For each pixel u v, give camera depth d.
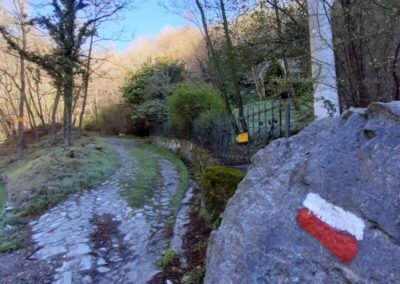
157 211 5.70
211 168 4.84
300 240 1.81
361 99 3.66
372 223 1.53
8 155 15.24
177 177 8.18
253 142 5.86
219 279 2.15
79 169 8.55
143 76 18.62
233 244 2.16
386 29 3.34
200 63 14.46
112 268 4.05
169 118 12.46
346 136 1.84
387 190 1.52
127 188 7.40
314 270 1.69
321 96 3.53
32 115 17.86
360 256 1.52
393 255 1.40
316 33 3.57
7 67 17.53
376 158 1.60
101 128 23.00
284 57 5.50
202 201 5.06
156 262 3.87
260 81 10.05
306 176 1.94
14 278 4.04
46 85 20.33
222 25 7.22
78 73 10.78
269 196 2.12
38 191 7.13
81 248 4.58
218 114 8.11
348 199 1.65
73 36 10.12
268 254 1.91
